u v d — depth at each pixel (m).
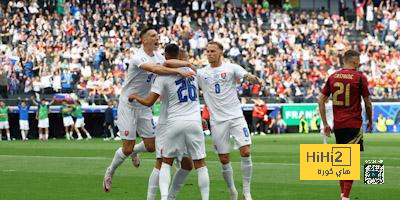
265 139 69.62
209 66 26.33
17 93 78.56
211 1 101.81
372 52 101.94
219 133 25.86
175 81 23.33
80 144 63.28
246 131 25.89
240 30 98.25
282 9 109.44
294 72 92.69
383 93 93.75
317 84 92.12
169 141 23.38
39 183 31.08
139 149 28.69
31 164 40.72
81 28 87.50
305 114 87.38
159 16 95.62
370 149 53.47
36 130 79.88
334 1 116.56
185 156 23.91
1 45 80.94
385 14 108.56
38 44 82.31
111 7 92.50
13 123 79.00
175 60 23.52
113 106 75.56
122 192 28.14
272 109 85.75
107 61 85.38
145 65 23.52
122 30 90.50
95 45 85.50
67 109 75.31
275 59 94.06
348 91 24.36
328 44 101.94
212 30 96.50
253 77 25.91
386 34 107.06
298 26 102.94
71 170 37.00
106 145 61.34
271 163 40.53
